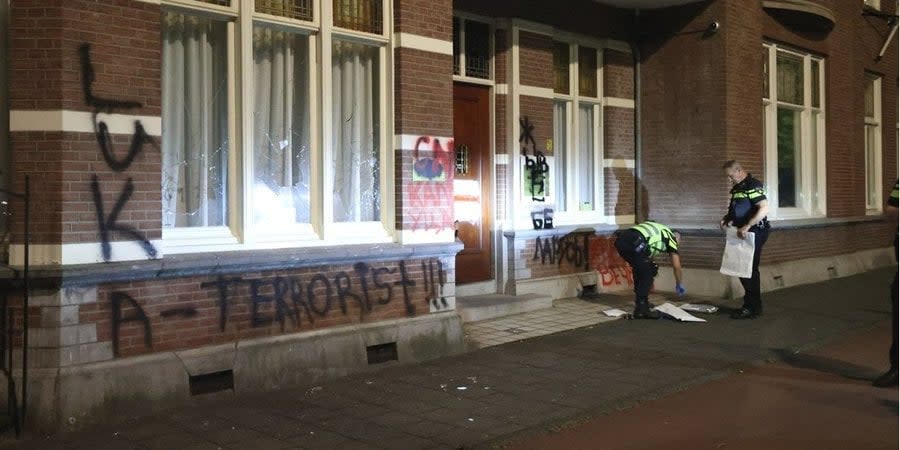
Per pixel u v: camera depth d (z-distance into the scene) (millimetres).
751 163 11703
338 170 7465
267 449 5023
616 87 11812
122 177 5719
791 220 12656
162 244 5965
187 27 6438
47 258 5445
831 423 5582
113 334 5664
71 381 5398
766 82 12516
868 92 15992
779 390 6516
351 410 5879
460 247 7930
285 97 7047
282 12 6875
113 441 5164
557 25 10852
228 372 6230
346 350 6906
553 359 7516
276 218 6961
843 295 11492
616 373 6996
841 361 7527
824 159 13859
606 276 11570
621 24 11812
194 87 6477
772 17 12375
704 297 11188
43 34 5445
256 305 6449
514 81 10227
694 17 11469
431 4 7812
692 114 11516
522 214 10391
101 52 5625
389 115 7613
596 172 11688
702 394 6406
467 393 6355
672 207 11734
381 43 7602
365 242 7371
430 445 5113
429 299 7746
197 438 5227
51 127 5449
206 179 6539
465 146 9992
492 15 10109
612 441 5246
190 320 6062
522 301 9852
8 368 5445
